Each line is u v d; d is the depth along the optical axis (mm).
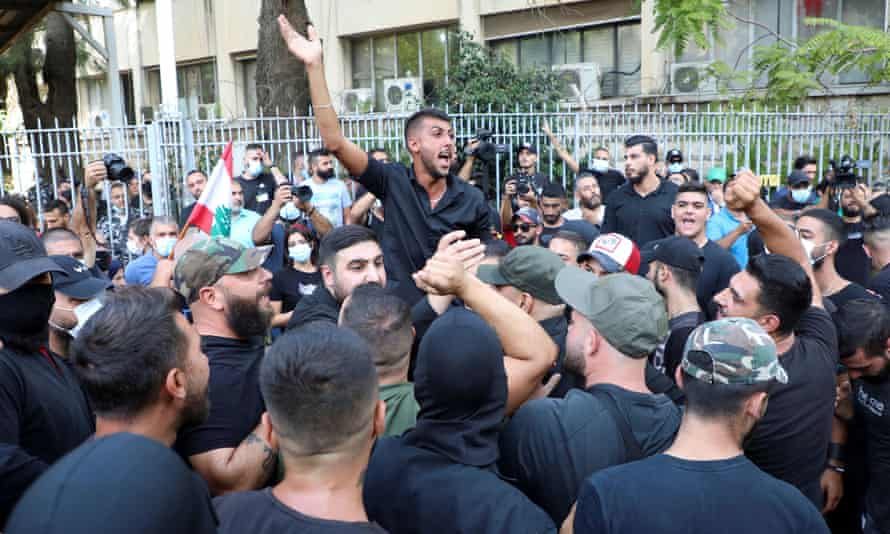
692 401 1942
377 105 17922
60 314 3150
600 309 2369
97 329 1828
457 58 13875
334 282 3533
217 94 20453
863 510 3252
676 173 8414
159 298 1949
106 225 8711
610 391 2322
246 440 2355
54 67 16188
